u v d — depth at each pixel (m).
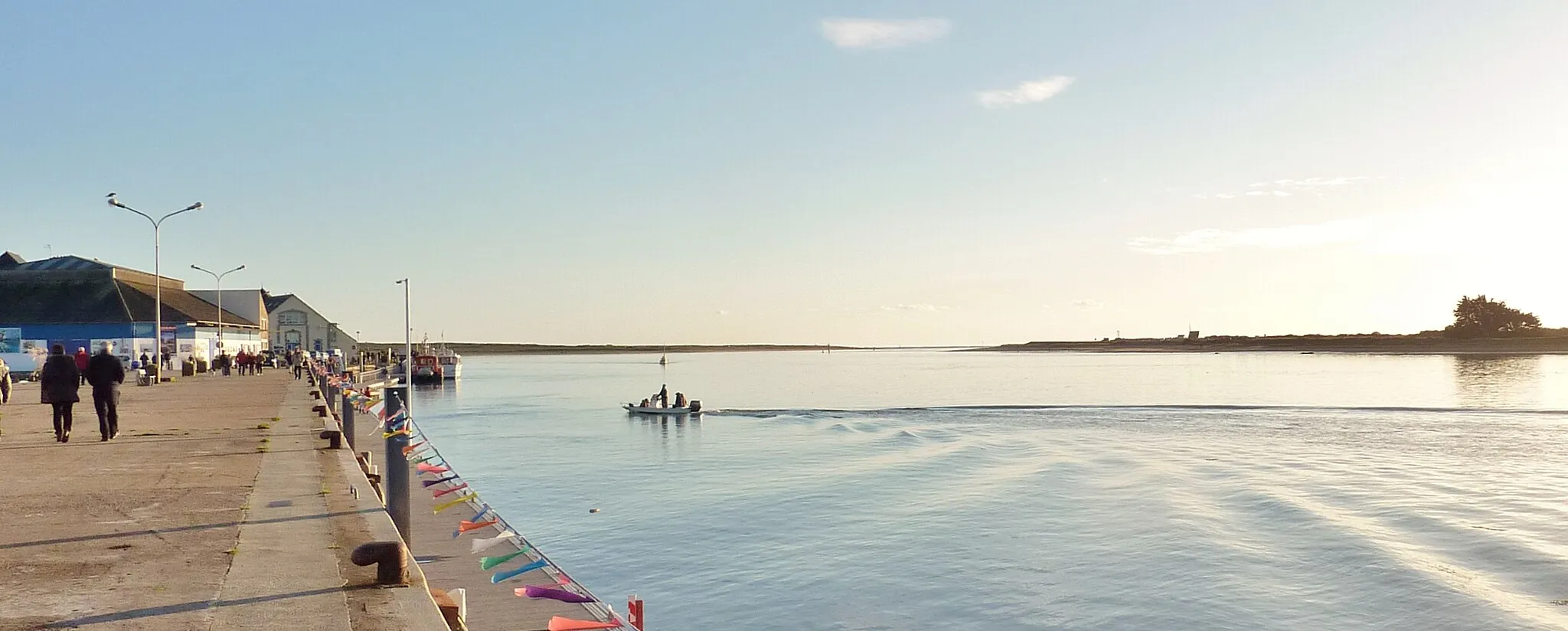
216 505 12.12
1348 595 19.80
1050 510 29.31
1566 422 58.34
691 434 57.47
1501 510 28.56
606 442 53.28
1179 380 125.00
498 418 71.44
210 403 35.06
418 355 130.12
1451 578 20.56
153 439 21.38
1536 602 19.00
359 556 7.92
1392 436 51.06
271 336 146.62
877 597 20.31
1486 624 17.80
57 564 8.74
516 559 15.58
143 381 51.50
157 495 12.97
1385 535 24.97
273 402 35.53
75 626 6.76
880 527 27.14
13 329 75.25
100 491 13.39
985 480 35.75
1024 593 20.42
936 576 21.80
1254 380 121.00
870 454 45.25
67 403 20.52
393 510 13.01
